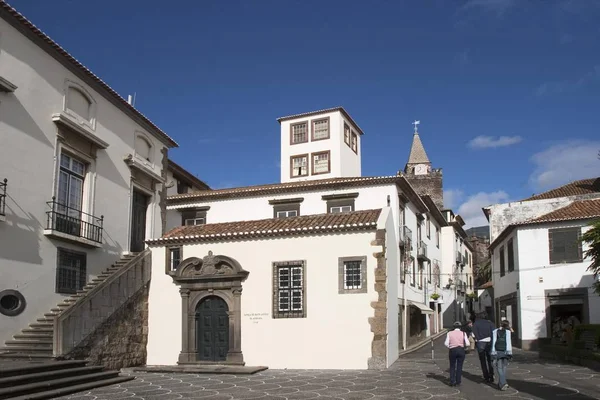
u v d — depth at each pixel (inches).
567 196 1208.8
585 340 733.3
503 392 484.4
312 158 1485.0
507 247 1099.9
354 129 1595.7
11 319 613.0
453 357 523.5
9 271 614.2
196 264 754.2
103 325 667.4
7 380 459.8
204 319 754.8
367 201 1054.4
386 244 703.7
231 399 462.9
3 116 618.5
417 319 1176.8
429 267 1357.0
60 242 700.7
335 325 690.2
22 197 639.8
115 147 839.1
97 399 467.2
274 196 1127.6
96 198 783.1
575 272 936.9
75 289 725.3
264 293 727.1
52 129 697.0
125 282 723.4
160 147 986.7
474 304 2032.5
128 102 906.7
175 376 631.8
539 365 709.9
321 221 758.5
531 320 959.6
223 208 1159.6
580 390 492.7
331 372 645.3
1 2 606.5
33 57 669.9
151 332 766.5
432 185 2233.0
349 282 700.0
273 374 637.3
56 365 540.4
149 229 936.9
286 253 727.7
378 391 495.2
